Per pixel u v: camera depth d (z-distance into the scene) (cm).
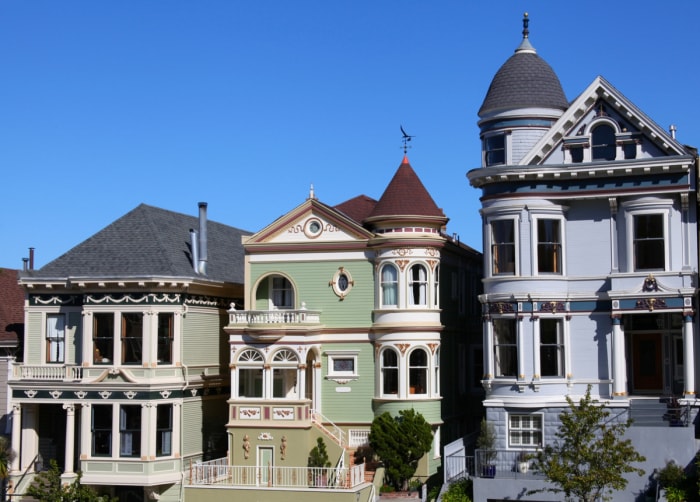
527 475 4469
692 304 4491
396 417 5197
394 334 5253
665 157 4497
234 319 5353
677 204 4556
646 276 4547
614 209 4631
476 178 4788
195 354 5525
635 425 4488
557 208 4691
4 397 5716
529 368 4659
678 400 4472
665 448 4319
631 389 4750
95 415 5350
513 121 4897
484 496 4450
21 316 6056
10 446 5528
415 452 4959
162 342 5356
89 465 5281
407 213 5281
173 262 5450
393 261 5288
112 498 5234
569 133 4700
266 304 5553
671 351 4716
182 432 5353
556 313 4666
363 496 4862
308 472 4928
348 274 5394
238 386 5312
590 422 4059
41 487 4747
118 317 5344
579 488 3994
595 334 4650
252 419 5228
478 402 6172
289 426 5153
